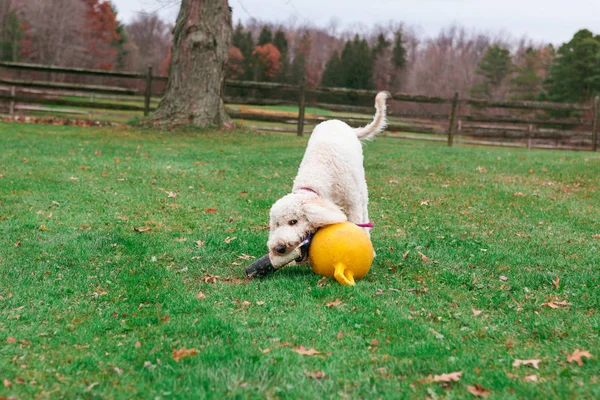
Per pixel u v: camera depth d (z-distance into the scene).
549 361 3.41
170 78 16.50
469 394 3.00
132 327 3.98
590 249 6.04
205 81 16.28
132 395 3.05
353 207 5.38
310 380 3.19
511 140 24.17
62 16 52.25
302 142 15.09
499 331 3.95
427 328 3.94
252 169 10.65
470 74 54.78
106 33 55.62
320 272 4.91
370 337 3.81
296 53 58.53
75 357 3.51
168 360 3.44
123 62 57.12
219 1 16.23
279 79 56.00
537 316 4.19
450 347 3.63
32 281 4.87
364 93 18.02
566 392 3.00
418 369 3.31
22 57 50.78
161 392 3.05
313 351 3.56
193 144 13.84
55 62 51.88
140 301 4.52
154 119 16.28
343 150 5.30
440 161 11.88
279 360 3.43
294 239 4.74
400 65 55.06
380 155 12.72
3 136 13.70
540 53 51.84
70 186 8.52
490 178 10.12
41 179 8.87
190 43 16.12
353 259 4.77
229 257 5.66
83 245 5.86
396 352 3.54
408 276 5.13
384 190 8.98
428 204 8.12
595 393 2.97
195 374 3.23
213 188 8.89
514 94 46.12
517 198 8.55
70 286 4.79
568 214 7.63
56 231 6.34
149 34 61.91
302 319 4.08
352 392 3.07
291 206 4.79
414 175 10.33
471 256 5.74
